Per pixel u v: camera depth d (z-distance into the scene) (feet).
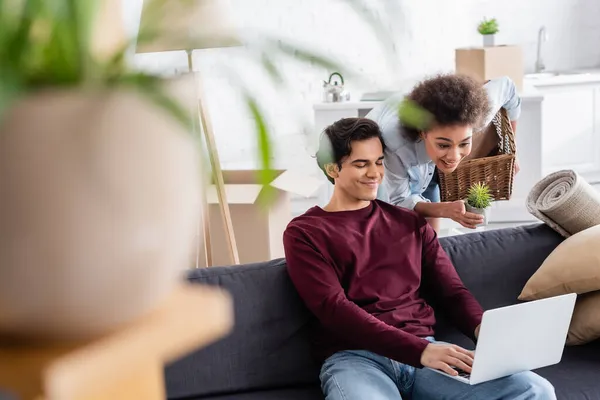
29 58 1.86
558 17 20.02
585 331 7.58
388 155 8.70
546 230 8.40
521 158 15.58
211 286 7.20
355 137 7.37
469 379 6.47
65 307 1.91
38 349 1.95
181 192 2.03
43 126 1.83
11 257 1.86
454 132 8.23
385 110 8.98
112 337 1.98
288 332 7.34
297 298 7.39
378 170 7.44
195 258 9.52
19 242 1.86
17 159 1.83
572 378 7.13
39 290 1.88
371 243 7.39
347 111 15.21
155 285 2.02
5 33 1.79
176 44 2.00
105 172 1.87
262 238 10.73
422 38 18.94
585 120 18.54
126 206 1.90
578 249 7.66
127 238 1.92
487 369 6.48
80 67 1.88
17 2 1.84
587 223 8.17
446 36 19.06
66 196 1.85
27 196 1.84
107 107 1.87
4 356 1.92
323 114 15.30
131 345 1.96
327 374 6.91
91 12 1.86
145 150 1.93
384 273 7.36
